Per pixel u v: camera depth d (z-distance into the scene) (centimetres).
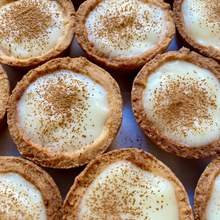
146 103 18
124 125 20
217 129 17
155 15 20
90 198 15
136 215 15
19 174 16
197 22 20
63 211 15
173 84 18
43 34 20
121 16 20
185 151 17
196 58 18
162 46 19
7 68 21
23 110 18
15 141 17
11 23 20
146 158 16
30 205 16
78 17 20
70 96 18
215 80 18
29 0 21
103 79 18
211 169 16
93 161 16
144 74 18
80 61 18
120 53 19
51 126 17
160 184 16
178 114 17
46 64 18
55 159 16
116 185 16
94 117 17
